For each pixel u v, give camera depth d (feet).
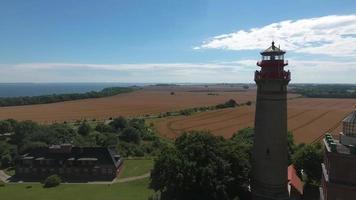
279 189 180.55
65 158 354.95
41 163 352.28
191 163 189.67
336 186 148.97
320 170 254.47
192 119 652.07
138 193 279.90
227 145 207.41
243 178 196.44
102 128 517.14
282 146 180.34
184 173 188.34
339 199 148.66
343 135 160.66
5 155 379.14
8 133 485.56
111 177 339.77
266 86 178.40
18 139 425.69
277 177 179.93
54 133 440.45
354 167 146.41
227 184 192.44
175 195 192.65
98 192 286.25
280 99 178.09
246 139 297.12
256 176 186.19
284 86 178.40
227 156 197.98
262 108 181.06
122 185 311.06
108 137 439.22
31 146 386.73
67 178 341.82
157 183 208.33
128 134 465.47
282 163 180.75
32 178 343.87
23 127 435.94
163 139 475.72
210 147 195.83
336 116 651.25
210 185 186.60
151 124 582.35
